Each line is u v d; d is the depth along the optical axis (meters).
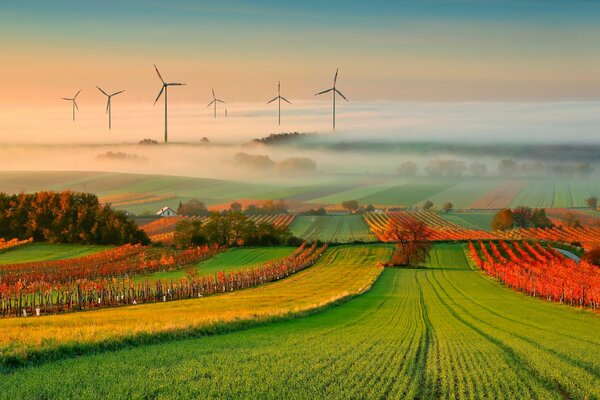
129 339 33.97
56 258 129.38
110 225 152.38
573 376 27.70
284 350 32.38
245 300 69.69
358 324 47.41
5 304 64.25
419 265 133.00
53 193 165.62
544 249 149.12
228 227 158.12
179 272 112.75
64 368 26.97
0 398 22.19
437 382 26.14
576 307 69.69
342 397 23.05
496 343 37.91
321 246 157.88
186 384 24.56
